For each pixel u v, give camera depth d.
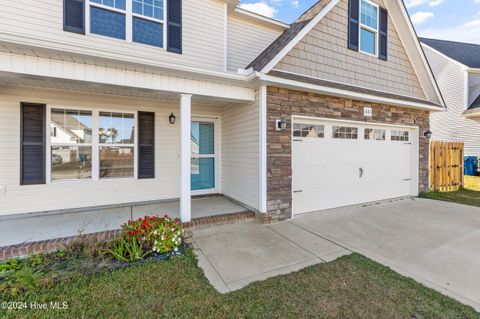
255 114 5.32
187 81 4.60
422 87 8.05
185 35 6.08
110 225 4.55
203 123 6.99
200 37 6.26
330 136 6.20
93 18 5.15
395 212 6.03
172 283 2.89
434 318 2.31
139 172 6.11
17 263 3.25
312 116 5.70
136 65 3.94
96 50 3.51
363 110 6.59
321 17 5.70
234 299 2.61
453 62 13.68
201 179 6.98
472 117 12.61
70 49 3.37
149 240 3.62
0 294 2.61
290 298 2.62
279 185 5.34
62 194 5.36
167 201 6.43
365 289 2.78
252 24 7.48
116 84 4.02
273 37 7.80
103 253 3.46
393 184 7.54
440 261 3.46
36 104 5.09
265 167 5.16
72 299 2.57
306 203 5.87
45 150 5.19
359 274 3.10
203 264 3.39
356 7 6.50
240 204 6.05
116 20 5.34
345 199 6.51
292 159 5.59
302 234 4.57
